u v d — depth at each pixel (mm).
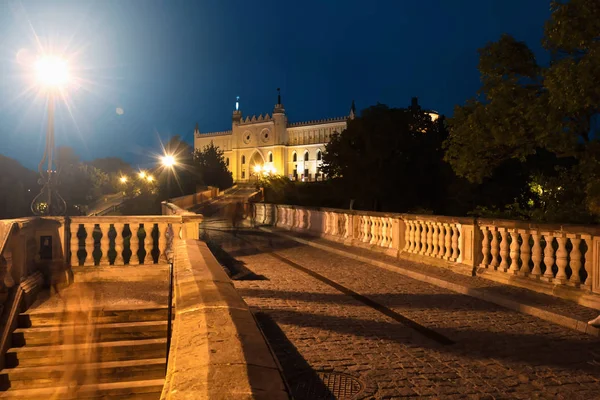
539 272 9266
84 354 7184
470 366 5508
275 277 11758
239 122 141875
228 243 20266
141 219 10711
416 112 36938
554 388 4859
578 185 14570
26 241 9312
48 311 8398
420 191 35812
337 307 8547
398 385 4938
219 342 2842
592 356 5832
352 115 121500
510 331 6961
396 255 14297
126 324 8172
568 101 10320
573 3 10453
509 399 4594
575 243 8344
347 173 38000
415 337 6684
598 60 9703
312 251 17344
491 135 13953
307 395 4668
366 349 6145
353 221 17859
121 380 7367
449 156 15938
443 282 10445
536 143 13664
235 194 73625
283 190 60188
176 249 7531
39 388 6930
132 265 10617
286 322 7461
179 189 62656
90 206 65562
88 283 10273
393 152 35844
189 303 3830
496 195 24172
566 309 7688
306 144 129375
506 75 13711
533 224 9234
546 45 12359
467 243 11250
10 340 7789
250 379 2297
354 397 4621
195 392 2129
